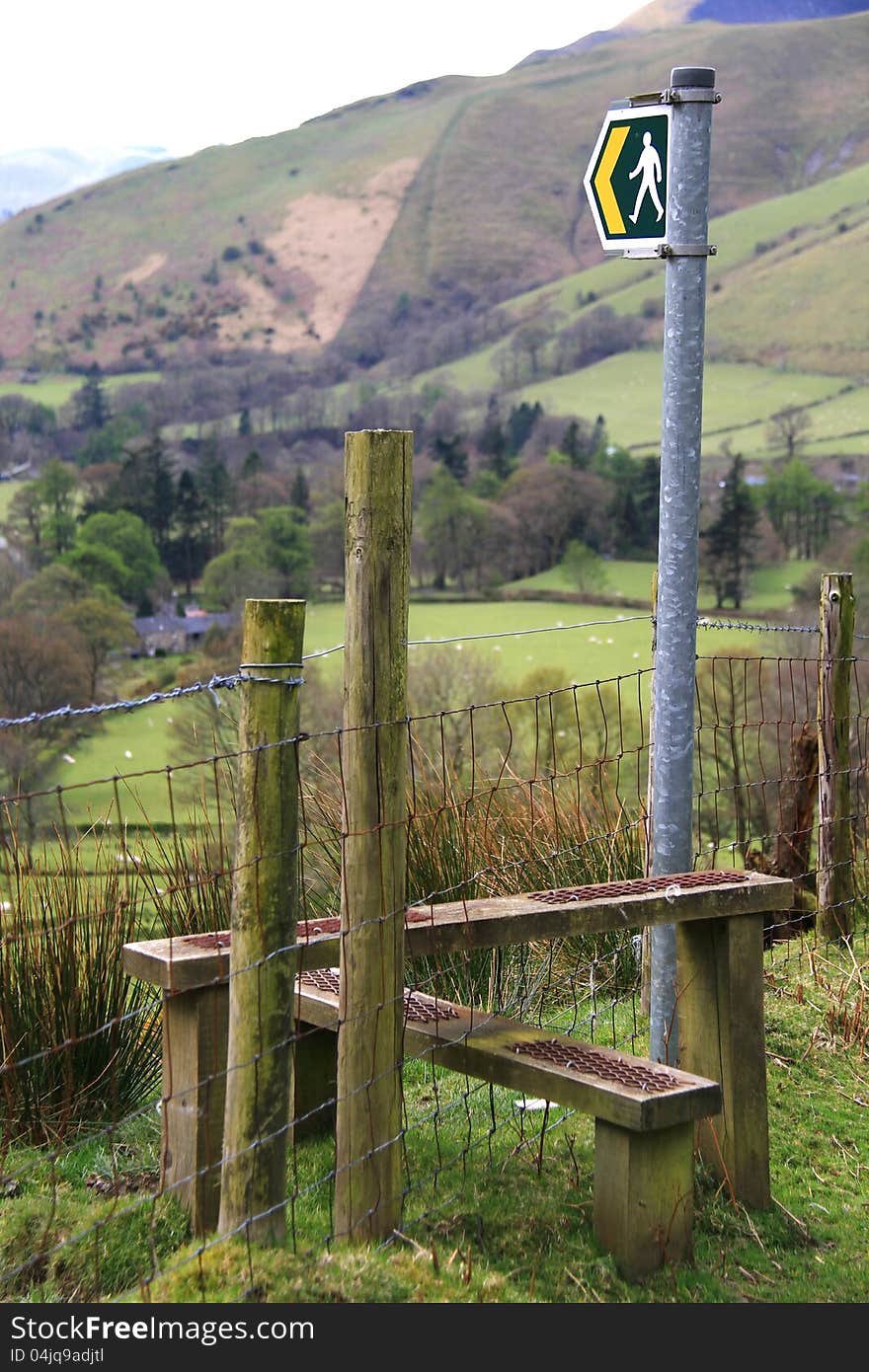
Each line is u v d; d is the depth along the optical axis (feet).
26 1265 8.63
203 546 255.91
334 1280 8.24
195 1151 9.41
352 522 8.32
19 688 144.36
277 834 8.07
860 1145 12.37
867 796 22.06
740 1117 10.78
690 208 11.01
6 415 422.00
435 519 244.83
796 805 20.04
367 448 8.21
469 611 227.81
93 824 12.06
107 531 225.15
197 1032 9.39
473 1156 11.14
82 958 11.85
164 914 12.73
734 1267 9.76
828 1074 13.92
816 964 17.47
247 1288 8.00
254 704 7.97
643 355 509.35
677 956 11.12
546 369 508.94
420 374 549.95
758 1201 10.85
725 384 470.80
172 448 340.80
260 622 7.91
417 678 131.54
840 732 18.54
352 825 8.52
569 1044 10.11
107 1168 10.69
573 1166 10.94
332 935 9.62
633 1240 9.25
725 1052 10.79
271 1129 8.30
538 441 349.20
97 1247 8.87
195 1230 9.27
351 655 8.39
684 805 11.58
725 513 209.05
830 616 18.26
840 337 497.87
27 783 100.37
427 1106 12.36
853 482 271.69
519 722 89.25
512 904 10.32
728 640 157.79
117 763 105.50
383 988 8.68
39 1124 11.27
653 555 261.24
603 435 355.36
